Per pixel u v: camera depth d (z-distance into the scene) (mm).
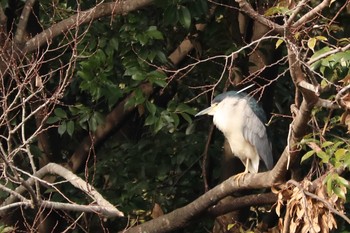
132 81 12578
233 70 13156
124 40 12711
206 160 14414
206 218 12195
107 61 12516
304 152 11766
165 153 14523
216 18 13344
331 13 12164
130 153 14523
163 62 12734
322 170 10211
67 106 13086
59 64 13609
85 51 12930
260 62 13617
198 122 15484
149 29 12453
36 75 10953
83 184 9367
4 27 12891
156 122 12688
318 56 8547
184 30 13523
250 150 13414
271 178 10008
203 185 14633
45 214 13352
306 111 8797
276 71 13680
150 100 13766
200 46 13477
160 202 13945
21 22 13070
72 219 12492
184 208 11742
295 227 9422
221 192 11094
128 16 12711
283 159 9609
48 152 13945
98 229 13891
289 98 15312
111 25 12078
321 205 9367
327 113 11773
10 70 11164
